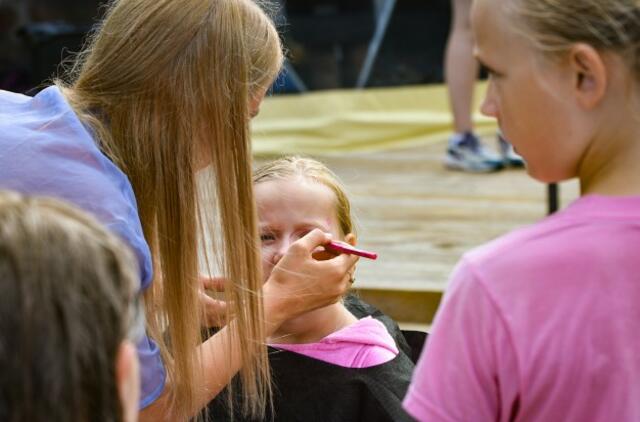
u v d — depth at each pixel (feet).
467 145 20.94
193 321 6.97
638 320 4.67
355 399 7.26
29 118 6.49
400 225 17.24
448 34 25.41
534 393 4.73
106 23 6.89
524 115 4.93
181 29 6.70
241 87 6.79
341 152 23.54
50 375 3.48
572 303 4.70
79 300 3.57
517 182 20.06
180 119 6.71
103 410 3.61
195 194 6.87
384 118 24.04
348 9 25.66
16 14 25.53
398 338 8.13
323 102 24.11
